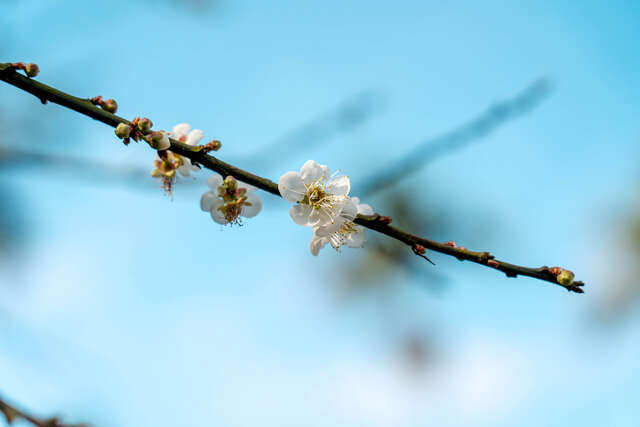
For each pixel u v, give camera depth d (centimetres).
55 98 87
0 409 89
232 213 90
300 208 89
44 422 90
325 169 90
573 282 88
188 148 88
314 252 91
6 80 87
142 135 88
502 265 88
